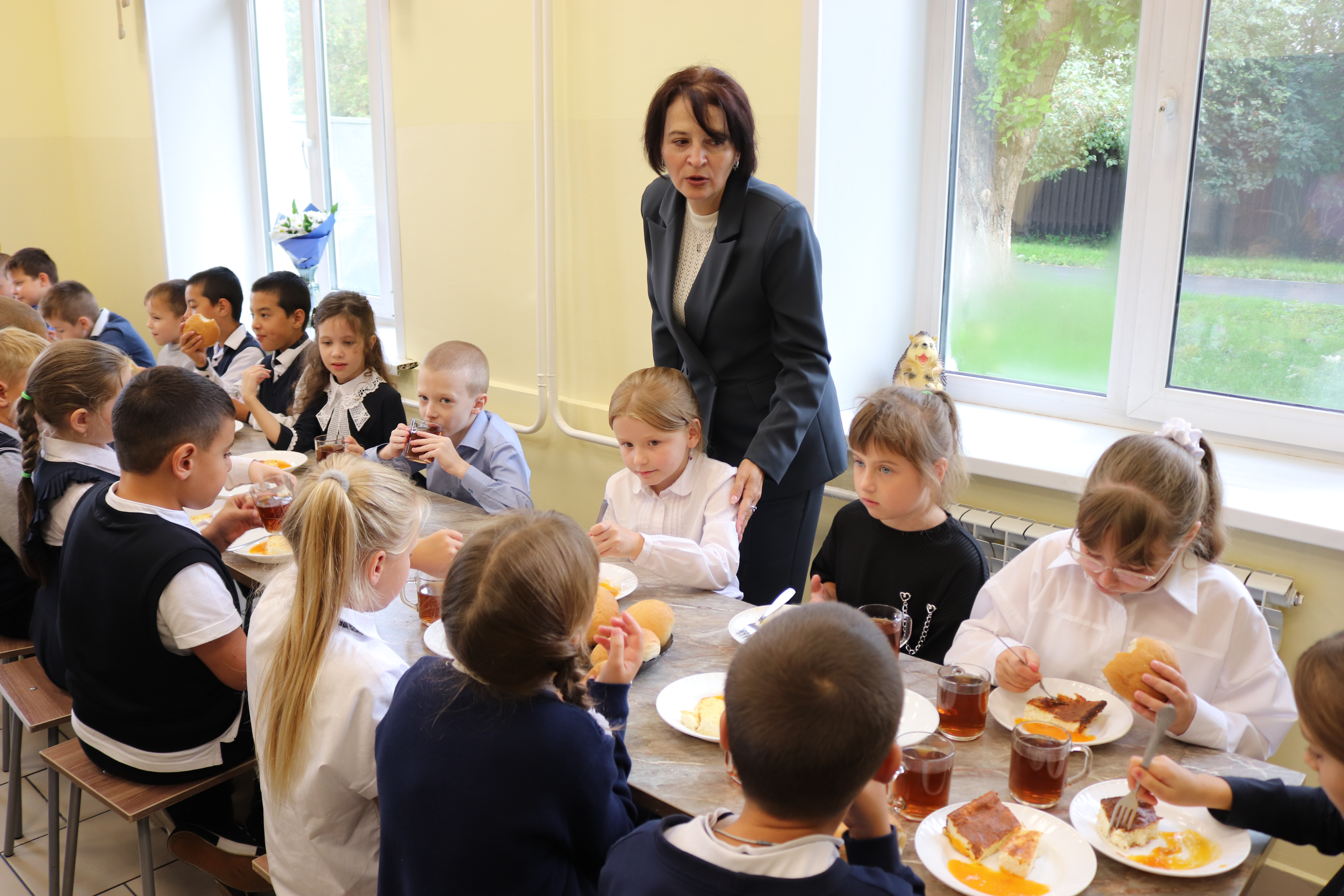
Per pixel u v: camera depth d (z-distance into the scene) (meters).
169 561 1.60
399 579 1.39
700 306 2.11
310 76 4.23
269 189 4.73
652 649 1.54
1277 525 1.94
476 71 3.19
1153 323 2.43
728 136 1.92
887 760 0.92
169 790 1.71
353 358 2.86
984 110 2.62
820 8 2.33
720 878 0.83
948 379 2.82
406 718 1.13
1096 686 1.50
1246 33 2.19
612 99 2.84
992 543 2.33
